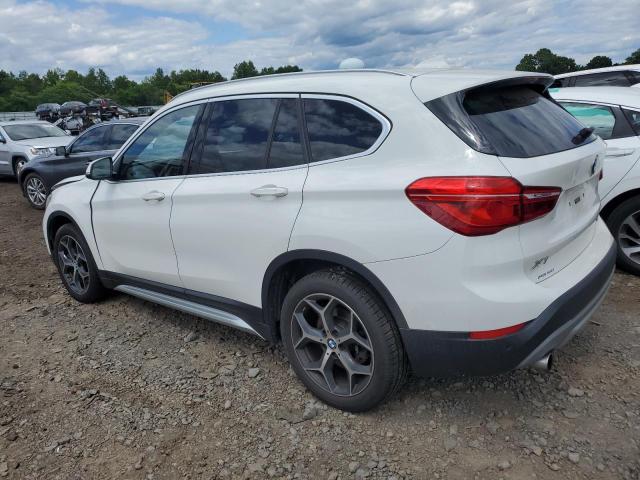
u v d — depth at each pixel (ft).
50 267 18.98
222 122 10.75
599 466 7.93
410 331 8.21
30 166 30.48
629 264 14.71
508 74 9.00
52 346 12.62
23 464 8.61
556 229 8.31
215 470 8.34
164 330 13.25
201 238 10.82
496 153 7.67
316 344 9.90
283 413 9.64
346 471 8.17
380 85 8.78
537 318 7.75
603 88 15.94
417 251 7.83
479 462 8.18
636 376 10.11
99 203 13.32
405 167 8.05
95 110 100.83
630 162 14.21
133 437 9.17
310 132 9.34
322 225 8.68
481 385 10.09
